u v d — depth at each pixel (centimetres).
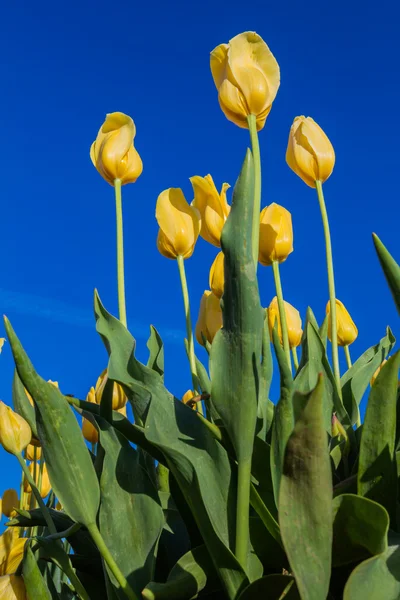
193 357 103
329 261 104
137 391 84
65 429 82
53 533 92
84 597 88
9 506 124
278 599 78
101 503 85
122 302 96
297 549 74
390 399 80
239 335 79
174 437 82
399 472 83
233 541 80
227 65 95
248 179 79
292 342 114
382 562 76
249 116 94
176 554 89
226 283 80
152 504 86
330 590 82
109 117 103
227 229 79
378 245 78
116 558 85
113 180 102
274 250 106
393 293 78
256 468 85
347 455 91
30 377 81
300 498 74
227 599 84
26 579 88
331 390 99
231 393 79
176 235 103
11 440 96
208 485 81
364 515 76
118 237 98
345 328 121
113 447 87
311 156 107
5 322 81
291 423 80
